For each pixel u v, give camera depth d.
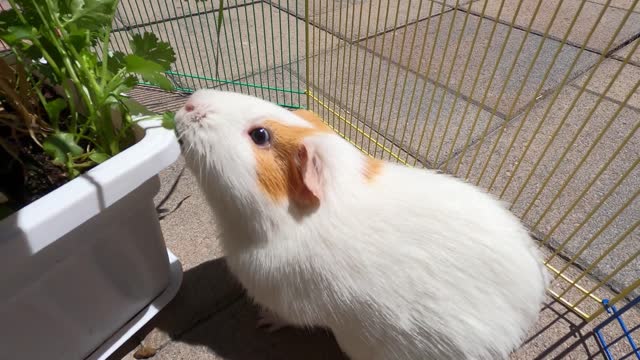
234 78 0.50
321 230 0.20
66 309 0.21
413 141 0.41
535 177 0.37
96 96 0.18
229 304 0.29
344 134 0.41
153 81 0.19
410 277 0.20
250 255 0.21
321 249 0.20
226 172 0.19
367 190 0.21
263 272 0.21
